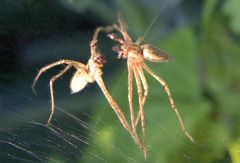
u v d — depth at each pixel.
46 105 0.27
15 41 0.29
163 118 0.27
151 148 0.26
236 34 0.28
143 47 0.26
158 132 0.26
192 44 0.28
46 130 0.26
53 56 0.29
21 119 0.27
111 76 0.28
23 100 0.27
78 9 0.30
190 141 0.26
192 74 0.27
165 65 0.28
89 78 0.26
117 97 0.27
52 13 0.30
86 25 0.30
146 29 0.29
